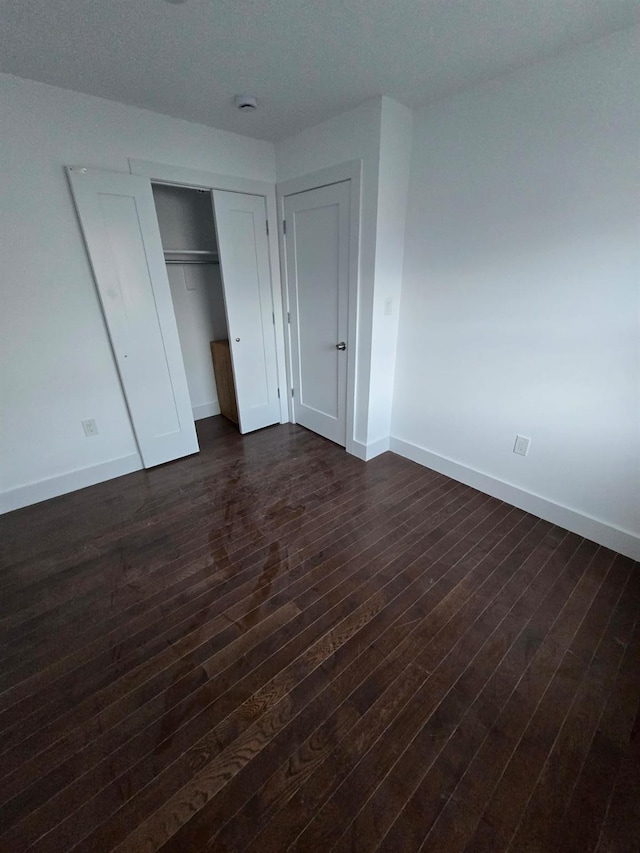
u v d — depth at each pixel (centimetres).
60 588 170
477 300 209
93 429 245
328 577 173
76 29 137
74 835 94
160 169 225
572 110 154
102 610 158
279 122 228
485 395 221
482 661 135
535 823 95
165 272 243
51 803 100
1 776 106
